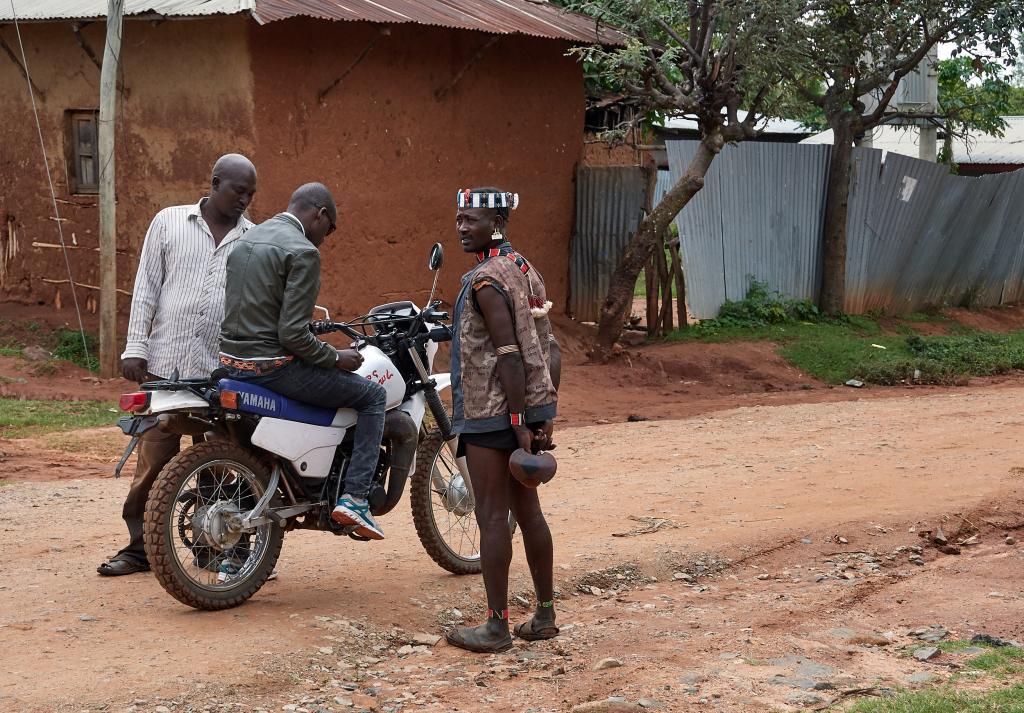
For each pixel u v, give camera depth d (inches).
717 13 557.9
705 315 652.1
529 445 184.9
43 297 585.0
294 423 201.5
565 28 595.2
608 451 381.1
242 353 197.9
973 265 794.8
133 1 494.3
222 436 205.6
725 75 564.4
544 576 198.2
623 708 161.5
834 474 331.9
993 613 206.1
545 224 634.2
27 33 568.1
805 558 253.3
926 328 726.5
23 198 585.9
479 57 565.6
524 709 167.8
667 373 578.9
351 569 233.1
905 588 227.9
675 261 634.2
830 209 685.3
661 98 566.6
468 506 231.9
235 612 201.3
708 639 194.9
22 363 503.5
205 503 203.0
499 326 182.4
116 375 500.1
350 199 528.4
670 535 263.9
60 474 343.0
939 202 748.0
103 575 224.2
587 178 645.3
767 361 593.0
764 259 673.0
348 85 521.3
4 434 395.5
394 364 219.3
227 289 200.5
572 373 562.3
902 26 634.8
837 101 676.7
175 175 512.7
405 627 202.5
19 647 181.3
